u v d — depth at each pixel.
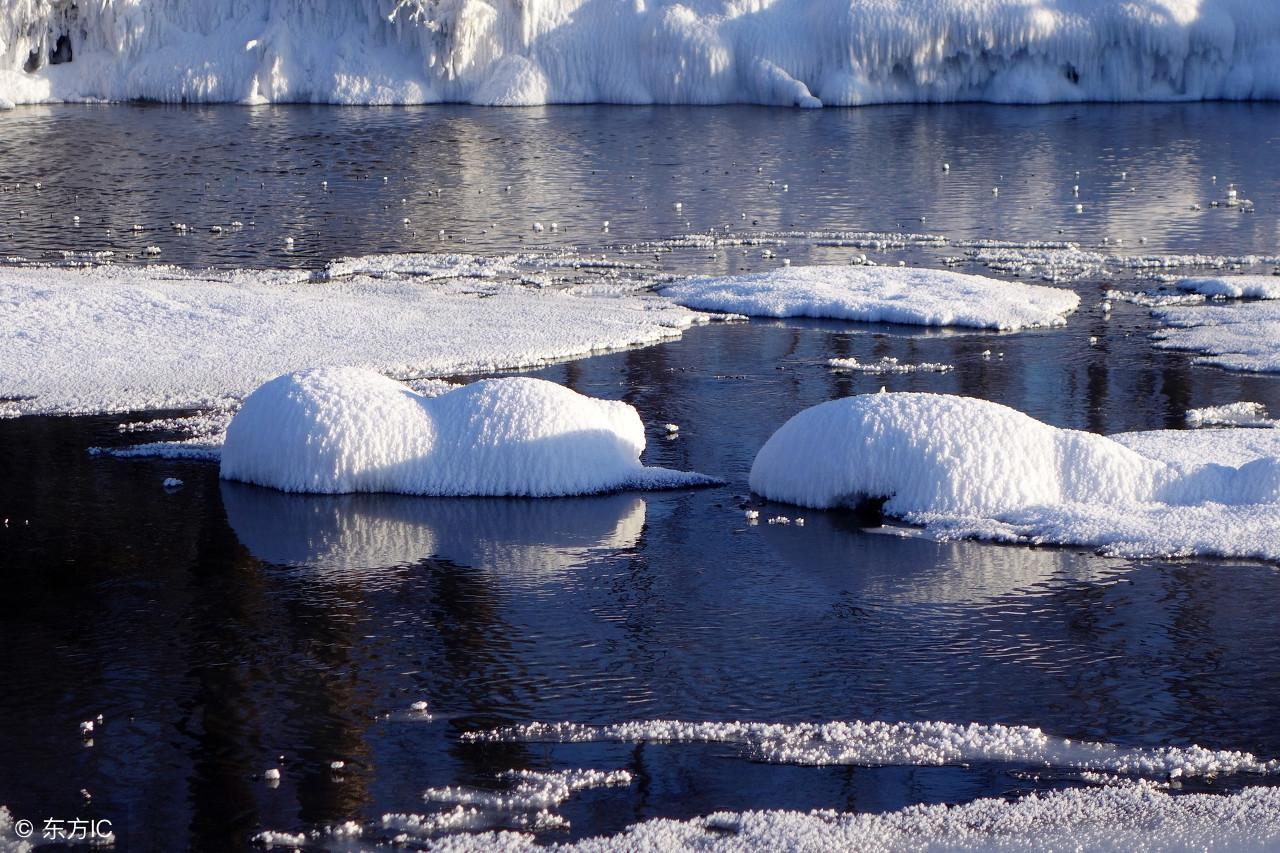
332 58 44.00
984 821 7.09
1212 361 16.23
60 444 13.16
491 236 24.34
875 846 6.88
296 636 9.35
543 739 8.01
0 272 20.31
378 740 8.00
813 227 25.30
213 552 10.75
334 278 20.69
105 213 25.91
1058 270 21.83
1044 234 24.64
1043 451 11.54
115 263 21.52
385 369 15.50
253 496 11.92
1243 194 28.22
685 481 12.29
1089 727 8.12
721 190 29.03
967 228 25.19
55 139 34.97
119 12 43.50
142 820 7.19
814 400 14.84
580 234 24.61
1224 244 23.66
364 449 11.98
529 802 7.34
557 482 11.96
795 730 8.07
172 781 7.57
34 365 15.51
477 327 17.52
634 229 25.09
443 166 31.72
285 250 22.81
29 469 12.49
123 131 36.59
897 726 8.11
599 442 12.20
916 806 7.24
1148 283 20.92
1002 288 20.02
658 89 43.78
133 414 14.04
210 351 16.11
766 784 7.52
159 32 44.03
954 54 43.94
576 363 16.20
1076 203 27.45
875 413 11.71
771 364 16.31
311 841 7.01
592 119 39.91
